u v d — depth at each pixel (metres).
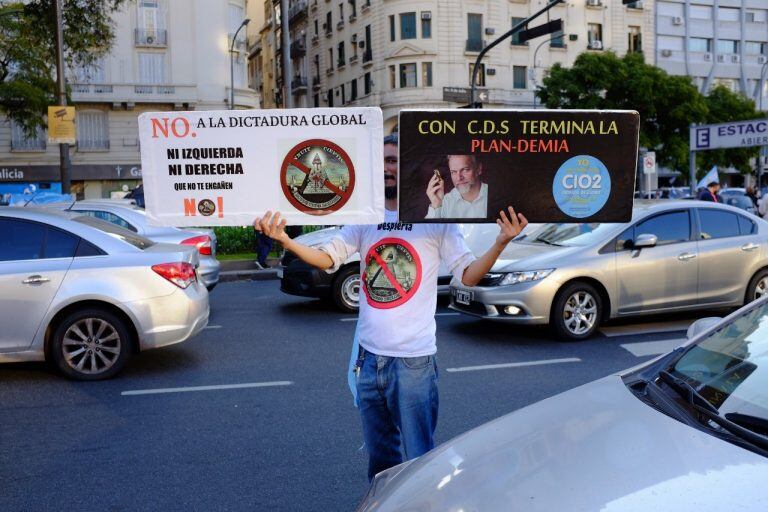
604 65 38.44
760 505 1.78
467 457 2.42
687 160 38.72
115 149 38.41
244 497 4.04
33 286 6.32
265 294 11.97
